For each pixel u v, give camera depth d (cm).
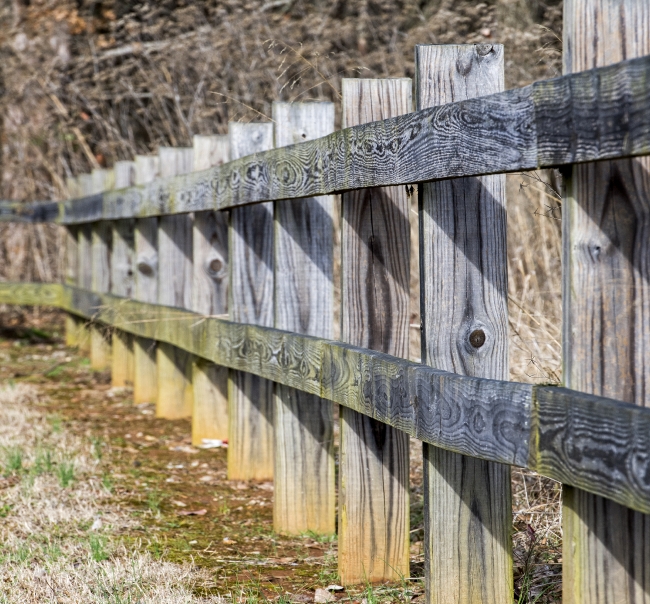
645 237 462
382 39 2495
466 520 629
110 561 802
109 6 3198
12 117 2725
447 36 2005
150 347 1457
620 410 417
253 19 2386
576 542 466
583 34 452
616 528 463
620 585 463
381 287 744
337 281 1514
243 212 1040
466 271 621
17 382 1752
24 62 2717
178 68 2491
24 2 3083
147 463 1175
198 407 1266
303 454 905
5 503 971
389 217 742
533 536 730
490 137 508
